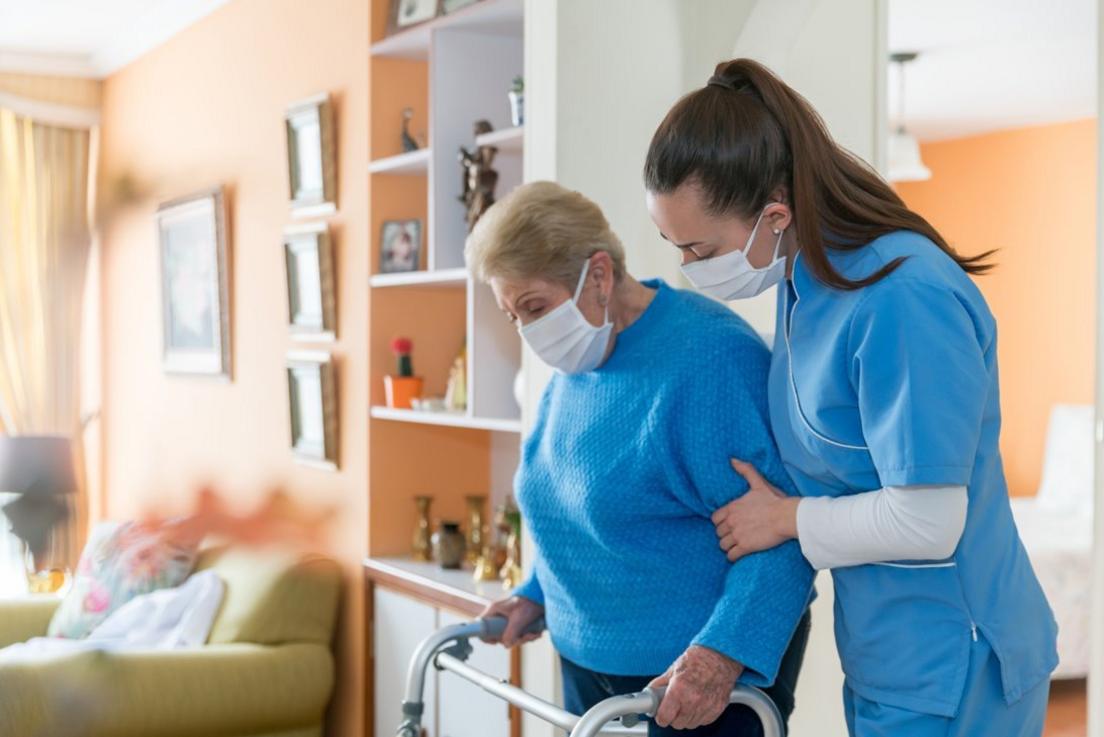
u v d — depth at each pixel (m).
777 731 1.48
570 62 2.44
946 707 1.36
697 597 1.62
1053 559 4.75
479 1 3.11
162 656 3.12
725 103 1.41
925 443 1.25
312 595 3.47
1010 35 4.68
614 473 1.62
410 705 1.79
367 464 3.57
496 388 3.15
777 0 2.41
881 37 2.65
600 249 1.66
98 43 5.29
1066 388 6.37
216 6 4.51
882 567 1.40
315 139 3.76
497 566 3.21
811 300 1.42
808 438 1.43
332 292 3.72
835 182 1.38
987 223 6.77
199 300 4.54
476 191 3.17
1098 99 1.82
